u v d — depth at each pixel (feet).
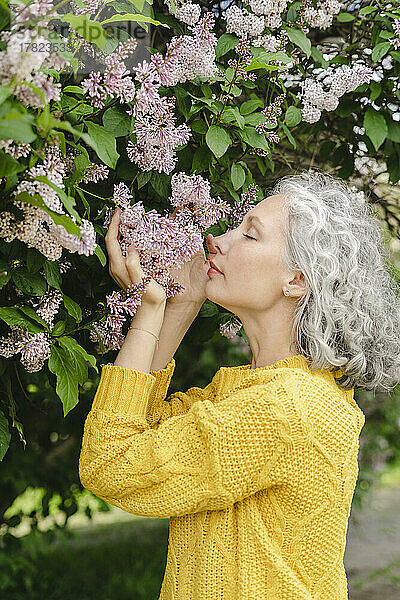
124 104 5.48
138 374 5.28
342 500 5.13
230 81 6.25
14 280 5.12
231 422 4.87
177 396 6.15
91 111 5.16
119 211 5.50
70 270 6.19
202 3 7.34
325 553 5.12
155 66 5.09
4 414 6.20
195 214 5.78
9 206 4.68
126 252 5.48
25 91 3.97
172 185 5.74
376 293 5.68
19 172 4.41
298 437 4.91
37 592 17.07
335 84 6.90
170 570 5.25
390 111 7.82
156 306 5.48
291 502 4.99
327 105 6.98
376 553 23.38
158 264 5.48
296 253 5.47
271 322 5.67
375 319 5.66
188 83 6.15
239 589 4.97
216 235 6.62
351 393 5.80
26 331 5.22
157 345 6.13
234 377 5.84
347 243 5.54
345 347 5.54
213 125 6.10
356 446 5.24
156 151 5.45
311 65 7.74
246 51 6.37
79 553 20.67
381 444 25.16
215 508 4.96
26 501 21.17
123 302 5.37
